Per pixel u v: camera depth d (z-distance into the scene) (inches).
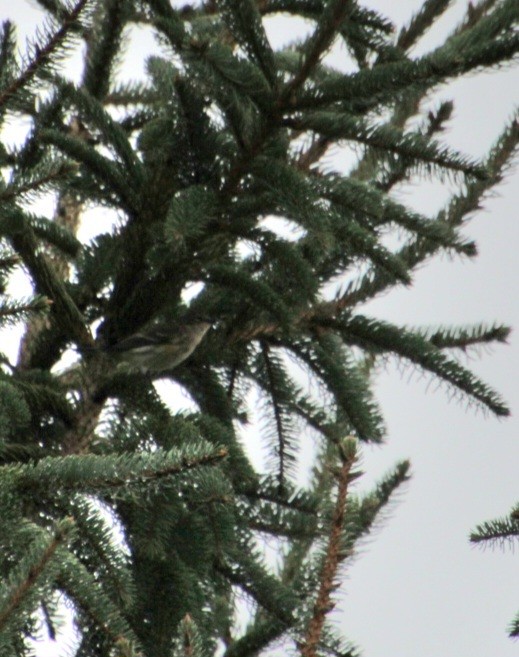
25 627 319.9
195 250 394.0
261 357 449.1
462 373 438.6
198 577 379.6
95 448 396.5
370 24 461.1
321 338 456.4
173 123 383.6
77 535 320.2
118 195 400.2
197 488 346.0
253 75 355.3
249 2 353.4
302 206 366.9
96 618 298.0
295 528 408.8
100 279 425.4
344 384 440.5
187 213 360.8
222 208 387.2
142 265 406.6
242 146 375.2
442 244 412.2
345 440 271.7
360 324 446.6
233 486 406.9
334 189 377.7
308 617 276.5
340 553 267.7
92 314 438.3
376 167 507.2
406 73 345.4
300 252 418.3
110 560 321.4
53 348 445.4
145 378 398.6
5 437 389.4
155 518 351.9
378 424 447.8
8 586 255.4
